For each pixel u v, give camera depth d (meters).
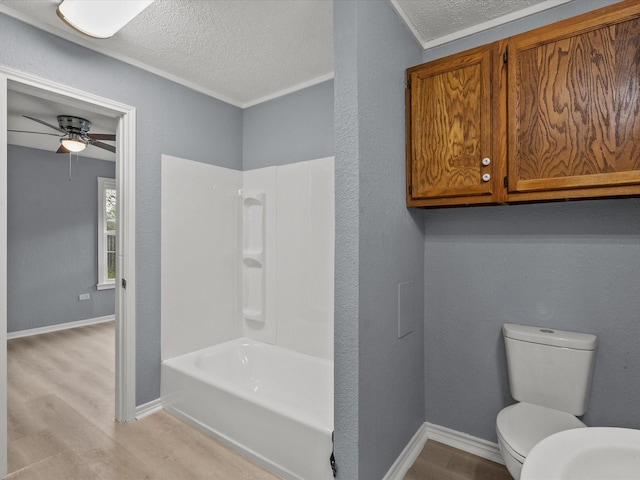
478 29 1.89
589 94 1.39
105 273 5.12
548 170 1.47
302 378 2.43
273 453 1.78
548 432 1.45
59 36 1.91
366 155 1.48
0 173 1.70
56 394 2.66
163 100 2.41
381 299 1.61
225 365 2.63
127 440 2.04
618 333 1.60
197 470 1.79
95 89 2.05
